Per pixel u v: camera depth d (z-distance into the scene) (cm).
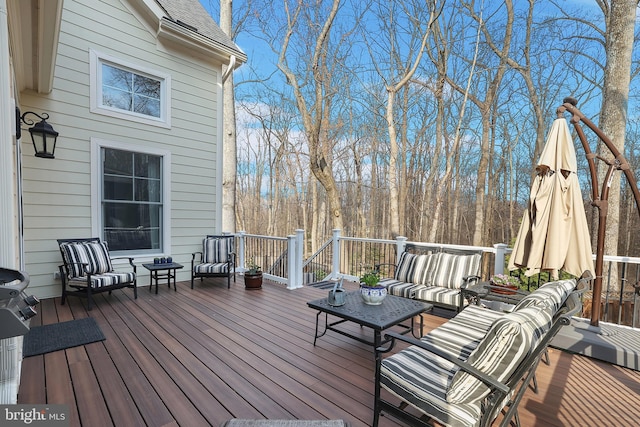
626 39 575
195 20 608
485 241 1309
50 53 316
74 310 391
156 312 388
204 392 219
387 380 174
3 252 155
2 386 141
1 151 156
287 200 1778
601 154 601
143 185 523
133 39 501
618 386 236
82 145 455
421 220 1298
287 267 520
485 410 143
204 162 593
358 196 1396
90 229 465
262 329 337
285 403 208
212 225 607
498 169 1371
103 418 191
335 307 287
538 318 150
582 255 252
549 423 194
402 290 373
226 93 795
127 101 502
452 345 210
